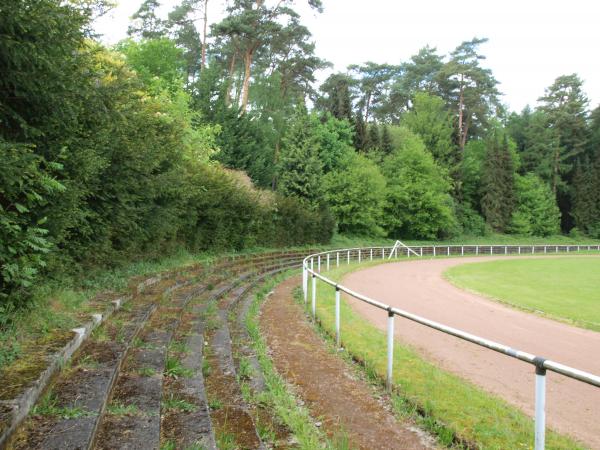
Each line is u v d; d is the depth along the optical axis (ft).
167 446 12.16
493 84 227.81
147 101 43.91
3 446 9.95
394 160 164.55
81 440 10.91
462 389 21.07
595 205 230.89
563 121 242.58
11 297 16.90
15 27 16.16
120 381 16.35
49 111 19.30
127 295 27.50
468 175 210.18
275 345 28.66
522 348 30.19
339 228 145.07
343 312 38.50
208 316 30.58
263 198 93.04
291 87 171.32
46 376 13.52
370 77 241.35
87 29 21.31
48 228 20.06
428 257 134.10
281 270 69.56
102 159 23.12
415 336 31.94
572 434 17.34
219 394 18.13
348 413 18.95
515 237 205.77
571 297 55.06
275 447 14.82
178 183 40.29
